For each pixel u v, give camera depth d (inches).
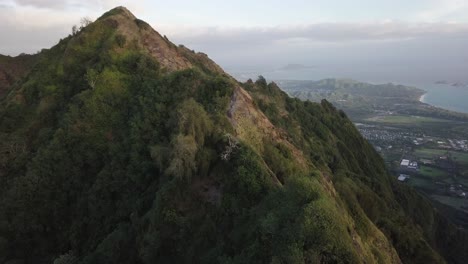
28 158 1737.2
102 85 1886.1
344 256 850.8
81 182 1637.6
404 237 1574.8
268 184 1161.4
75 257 1331.2
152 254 1117.1
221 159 1278.3
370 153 3563.0
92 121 1768.0
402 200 3102.9
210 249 1074.1
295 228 865.5
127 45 2134.6
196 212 1178.0
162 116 1688.0
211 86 1727.4
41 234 1566.2
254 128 1589.6
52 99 1985.7
